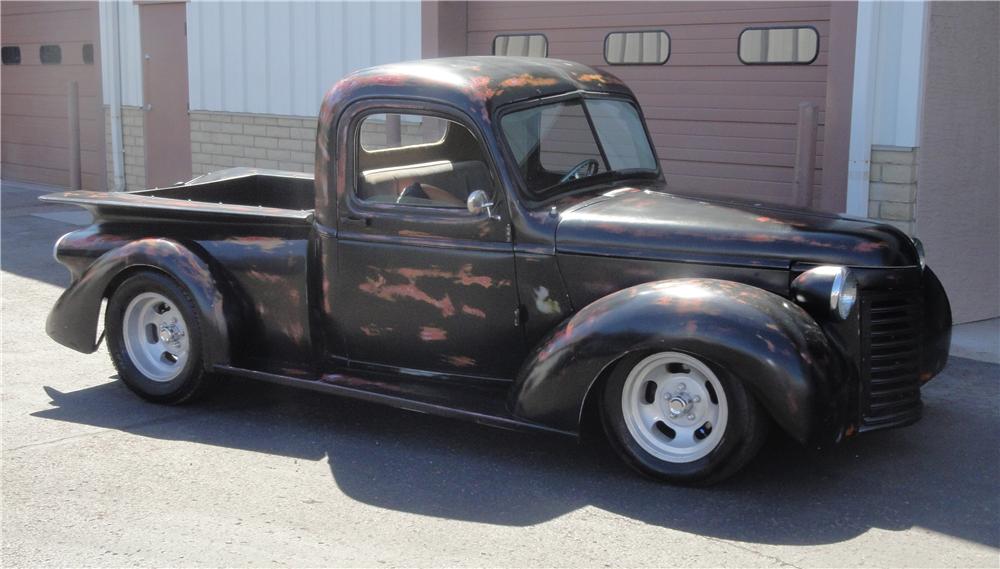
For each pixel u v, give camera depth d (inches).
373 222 199.9
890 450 194.2
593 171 207.3
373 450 197.0
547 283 189.0
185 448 198.4
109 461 191.6
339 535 160.2
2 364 255.3
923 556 151.3
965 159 285.6
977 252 294.2
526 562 150.5
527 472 184.9
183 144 505.7
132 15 521.3
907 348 184.2
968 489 175.8
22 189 589.9
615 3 344.8
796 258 176.7
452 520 165.3
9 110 636.1
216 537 159.6
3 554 154.0
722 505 169.0
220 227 216.4
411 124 209.0
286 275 209.0
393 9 396.5
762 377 160.4
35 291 335.0
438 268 196.4
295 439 203.5
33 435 205.3
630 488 176.9
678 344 165.5
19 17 613.6
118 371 226.8
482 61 208.7
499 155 188.9
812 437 160.9
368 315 204.8
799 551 152.9
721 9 319.0
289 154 449.7
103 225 232.4
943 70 273.7
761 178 318.7
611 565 149.2
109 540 158.7
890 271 178.4
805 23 301.7
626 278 184.5
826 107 288.8
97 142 566.3
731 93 321.1
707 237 180.7
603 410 180.9
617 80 228.2
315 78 431.8
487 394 197.0
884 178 278.7
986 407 221.0
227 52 468.8
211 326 211.5
